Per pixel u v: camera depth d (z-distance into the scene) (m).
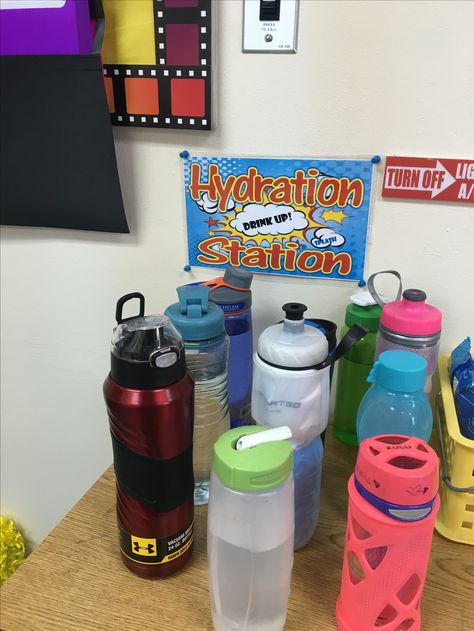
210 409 0.69
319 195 0.77
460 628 0.54
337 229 0.78
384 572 0.49
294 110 0.74
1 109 0.82
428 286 0.77
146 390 0.53
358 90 0.71
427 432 0.61
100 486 0.74
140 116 0.79
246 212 0.81
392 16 0.67
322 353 0.58
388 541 0.48
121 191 0.85
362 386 0.77
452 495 0.63
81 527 0.67
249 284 0.75
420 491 0.46
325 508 0.69
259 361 0.60
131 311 0.94
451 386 0.70
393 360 0.58
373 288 0.75
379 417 0.60
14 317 1.02
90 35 0.75
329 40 0.70
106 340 0.98
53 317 1.00
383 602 0.50
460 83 0.67
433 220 0.74
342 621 0.53
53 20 0.74
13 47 0.77
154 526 0.57
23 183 0.87
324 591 0.58
